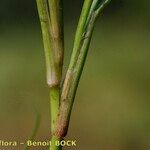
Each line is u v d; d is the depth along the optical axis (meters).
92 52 1.04
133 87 0.95
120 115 0.83
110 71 1.00
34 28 1.25
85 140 0.77
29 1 1.29
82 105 0.85
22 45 1.15
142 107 0.87
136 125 0.82
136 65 1.03
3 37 1.20
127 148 0.80
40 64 1.00
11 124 0.67
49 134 0.61
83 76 0.96
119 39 1.15
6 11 1.27
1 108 0.68
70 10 1.32
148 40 1.15
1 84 0.89
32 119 0.65
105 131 0.79
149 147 0.81
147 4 1.24
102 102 0.86
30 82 0.90
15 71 0.97
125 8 1.27
